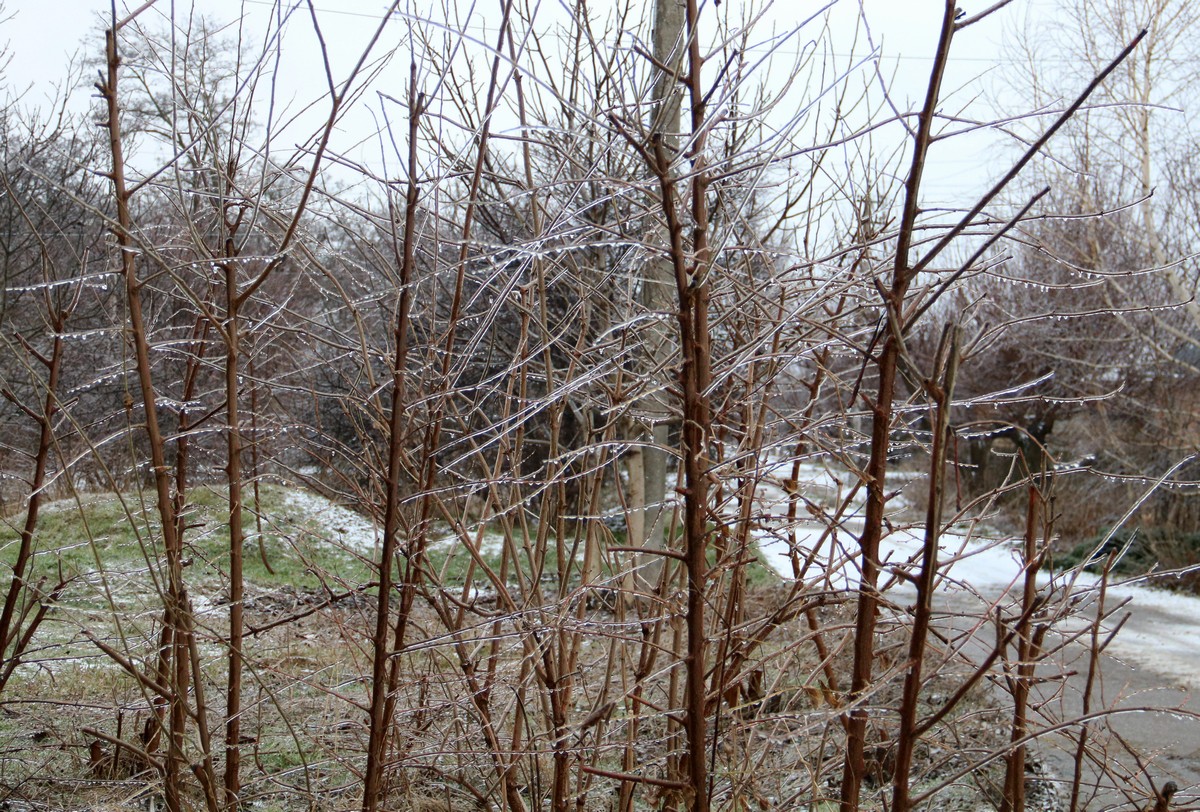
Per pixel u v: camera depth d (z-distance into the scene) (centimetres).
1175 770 579
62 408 306
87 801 398
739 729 343
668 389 292
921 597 227
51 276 383
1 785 408
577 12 379
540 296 359
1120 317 1541
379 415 361
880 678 240
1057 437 2033
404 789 383
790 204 436
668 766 358
